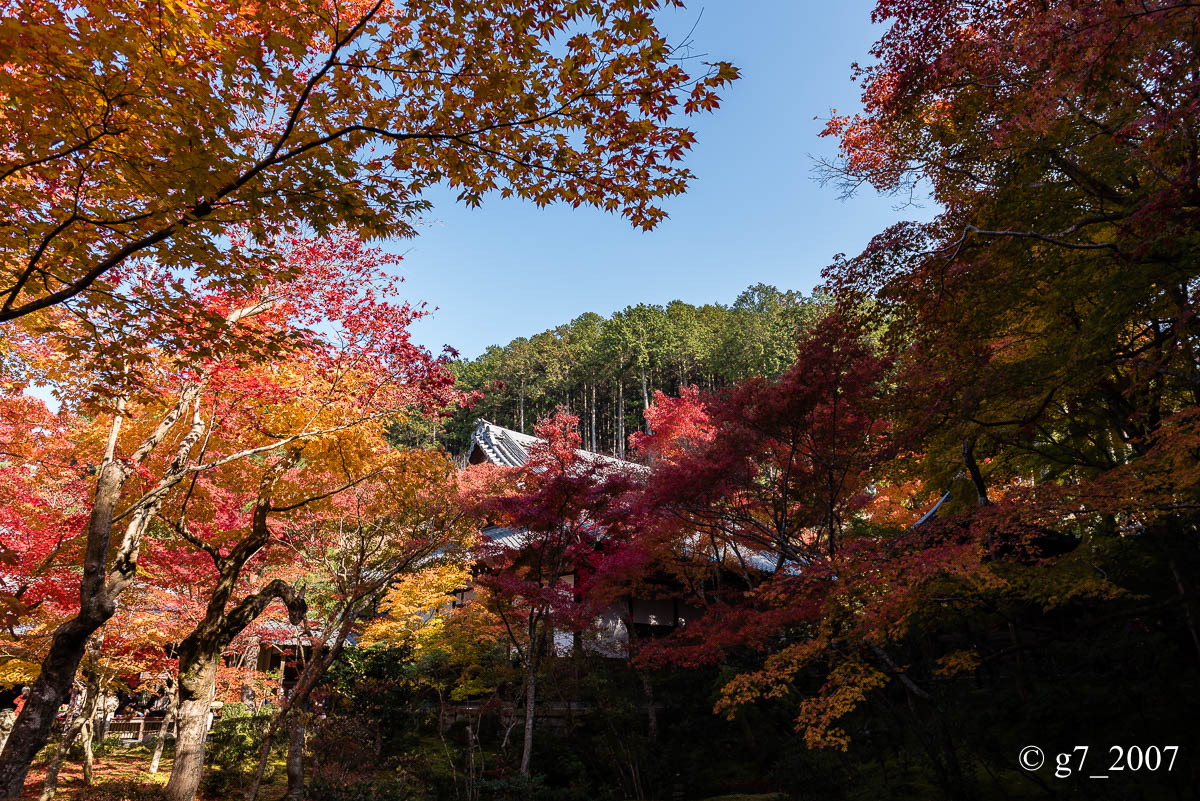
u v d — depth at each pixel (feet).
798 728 27.99
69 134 15.62
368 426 38.68
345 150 16.61
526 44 15.39
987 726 40.14
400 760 46.47
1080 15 20.70
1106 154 27.63
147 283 19.66
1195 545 37.19
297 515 40.98
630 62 15.72
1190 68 20.12
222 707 61.00
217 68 15.34
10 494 32.42
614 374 187.93
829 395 35.45
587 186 18.20
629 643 55.67
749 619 34.32
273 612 54.19
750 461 39.81
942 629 47.85
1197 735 34.12
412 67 15.83
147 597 43.39
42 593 32.76
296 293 33.17
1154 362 30.55
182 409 30.40
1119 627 44.50
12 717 41.65
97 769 50.19
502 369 206.49
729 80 16.08
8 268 20.22
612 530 49.44
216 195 16.48
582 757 49.80
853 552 28.37
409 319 35.22
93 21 13.85
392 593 54.24
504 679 55.11
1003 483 45.91
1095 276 29.94
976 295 31.83
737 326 172.76
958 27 30.86
